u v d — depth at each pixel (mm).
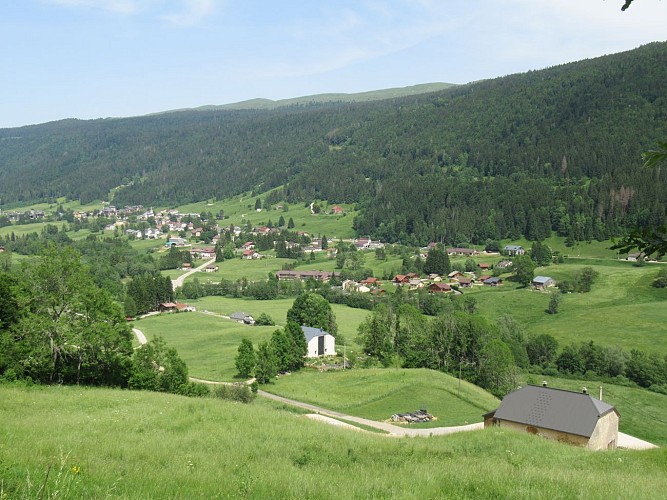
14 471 12070
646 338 101000
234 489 13453
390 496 13758
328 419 52844
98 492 11703
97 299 44000
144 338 106688
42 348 40406
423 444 26234
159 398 33594
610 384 84500
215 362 89188
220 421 27250
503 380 80000
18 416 24953
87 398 31750
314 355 96750
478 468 18656
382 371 78750
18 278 42000
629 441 55812
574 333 107688
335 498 13211
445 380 75000
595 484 16469
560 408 44344
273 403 62438
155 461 17281
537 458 24641
